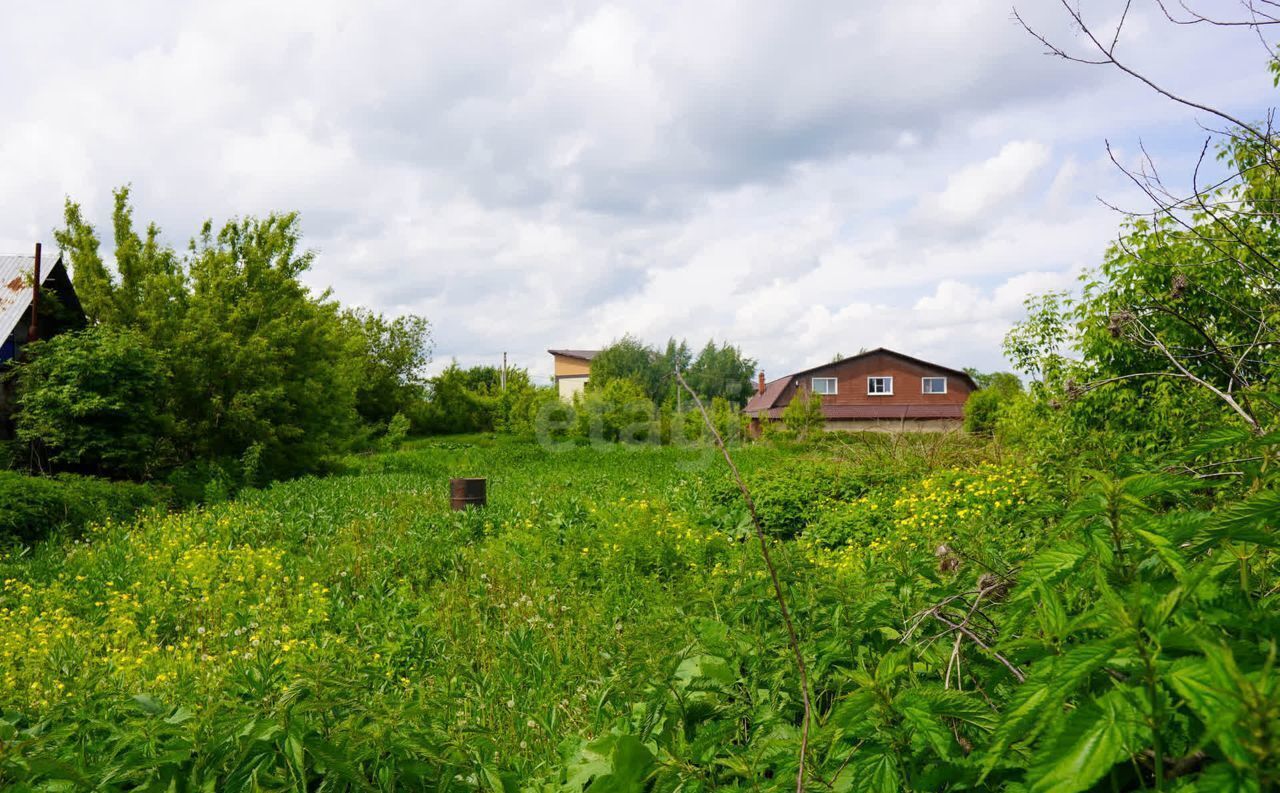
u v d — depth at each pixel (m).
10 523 9.96
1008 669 1.64
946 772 1.38
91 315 20.31
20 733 2.04
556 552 8.48
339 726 1.92
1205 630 1.05
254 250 21.69
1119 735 1.01
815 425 33.25
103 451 15.86
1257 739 0.82
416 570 8.11
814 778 1.61
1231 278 4.54
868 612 2.28
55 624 6.22
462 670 4.44
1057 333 10.71
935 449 13.07
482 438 42.22
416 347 50.38
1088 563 1.51
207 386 19.44
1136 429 7.92
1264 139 2.14
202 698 2.29
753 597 2.88
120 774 1.76
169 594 6.87
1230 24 2.21
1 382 17.05
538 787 2.62
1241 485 1.93
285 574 7.87
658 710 2.38
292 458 21.53
